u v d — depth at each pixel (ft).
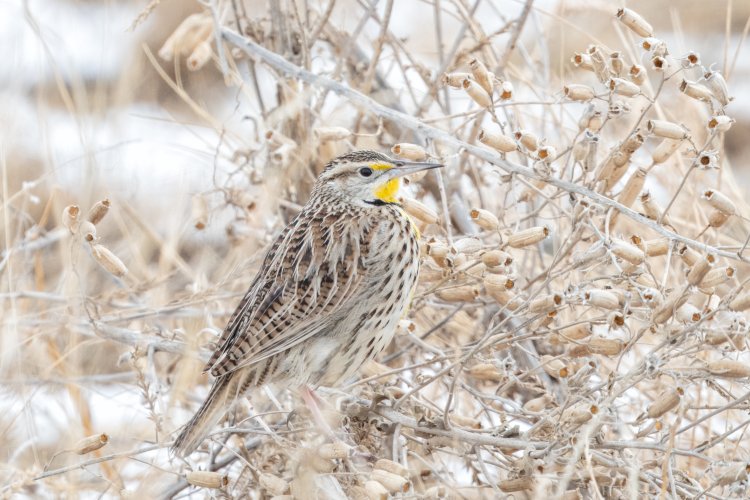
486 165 39.01
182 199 36.47
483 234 35.99
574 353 28.99
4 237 38.81
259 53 36.22
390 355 36.09
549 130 39.99
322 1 45.96
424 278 32.30
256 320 29.43
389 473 25.70
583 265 29.60
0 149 38.01
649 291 26.89
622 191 30.32
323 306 29.78
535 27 41.78
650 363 25.96
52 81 44.65
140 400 34.45
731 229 37.42
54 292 37.60
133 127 44.14
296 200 38.91
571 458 25.90
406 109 41.65
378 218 30.73
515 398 34.88
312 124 38.73
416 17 48.01
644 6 50.72
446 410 27.58
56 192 38.60
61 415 35.32
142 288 35.96
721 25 50.26
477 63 29.89
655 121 29.12
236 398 29.30
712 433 31.81
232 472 33.32
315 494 26.66
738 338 26.17
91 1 46.75
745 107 47.67
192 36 39.19
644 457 30.81
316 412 29.07
